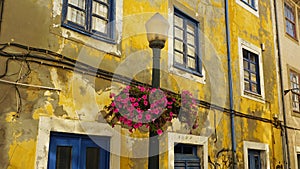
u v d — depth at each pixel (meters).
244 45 10.05
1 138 4.53
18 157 4.63
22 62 4.92
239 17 10.11
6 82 4.70
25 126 4.78
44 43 5.21
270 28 11.72
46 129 4.96
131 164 6.07
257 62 10.68
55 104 5.17
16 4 5.01
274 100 11.02
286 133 11.17
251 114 9.71
